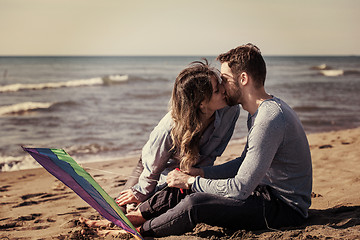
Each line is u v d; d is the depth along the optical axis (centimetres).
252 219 244
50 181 523
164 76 3525
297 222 256
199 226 246
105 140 859
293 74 3959
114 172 551
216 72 252
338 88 2358
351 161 517
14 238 283
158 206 266
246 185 231
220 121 272
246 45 245
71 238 267
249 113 260
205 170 271
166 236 252
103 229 287
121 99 1728
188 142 253
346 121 1127
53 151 275
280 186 246
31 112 1314
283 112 232
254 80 238
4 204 400
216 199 241
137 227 267
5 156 723
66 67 5009
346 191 361
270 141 227
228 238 235
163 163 271
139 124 1064
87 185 245
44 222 331
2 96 1875
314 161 527
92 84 2575
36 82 2942
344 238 221
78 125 1054
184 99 247
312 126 1047
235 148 734
